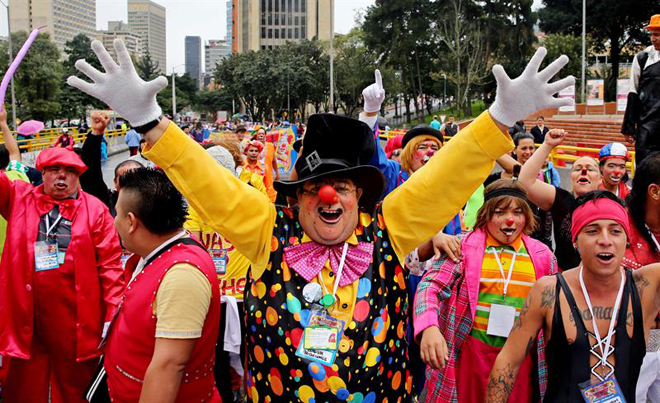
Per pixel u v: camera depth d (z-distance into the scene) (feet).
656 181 12.12
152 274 9.50
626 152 17.89
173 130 9.13
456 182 9.51
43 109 181.88
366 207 10.26
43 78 181.68
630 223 12.59
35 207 14.58
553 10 192.13
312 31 400.47
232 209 9.48
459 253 12.05
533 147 21.58
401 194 9.98
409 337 14.34
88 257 14.55
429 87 234.79
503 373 9.96
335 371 9.20
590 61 219.20
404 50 204.74
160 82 8.84
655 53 18.65
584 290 9.59
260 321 9.66
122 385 9.63
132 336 9.45
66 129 103.60
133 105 8.87
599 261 9.31
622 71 177.27
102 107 217.15
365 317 9.52
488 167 9.43
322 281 9.64
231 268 16.42
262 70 251.80
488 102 205.16
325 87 256.11
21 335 14.07
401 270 10.12
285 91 249.96
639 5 174.09
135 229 9.80
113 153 107.34
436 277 11.92
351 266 9.72
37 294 14.30
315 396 9.21
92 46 8.71
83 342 14.40
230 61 265.34
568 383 9.46
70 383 14.75
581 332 9.46
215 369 16.46
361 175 9.73
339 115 9.62
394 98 224.53
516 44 186.91
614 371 9.36
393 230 10.03
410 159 16.98
